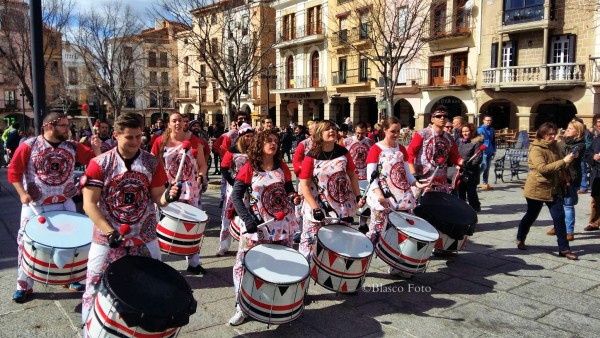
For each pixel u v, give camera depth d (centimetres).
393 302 482
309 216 470
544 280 549
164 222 512
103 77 3119
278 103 3844
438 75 2759
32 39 630
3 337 392
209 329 415
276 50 3741
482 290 518
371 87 3062
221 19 1541
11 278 533
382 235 504
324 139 465
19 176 462
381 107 2039
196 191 593
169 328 295
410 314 454
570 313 458
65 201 486
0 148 1870
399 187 554
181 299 301
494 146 1238
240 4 1595
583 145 695
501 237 741
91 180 330
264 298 366
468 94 2645
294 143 2636
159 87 4412
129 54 2956
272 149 409
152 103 5075
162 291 303
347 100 3469
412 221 514
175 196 328
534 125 2500
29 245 407
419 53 2581
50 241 409
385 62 1827
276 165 423
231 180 604
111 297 288
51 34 2289
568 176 676
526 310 465
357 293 502
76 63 3825
